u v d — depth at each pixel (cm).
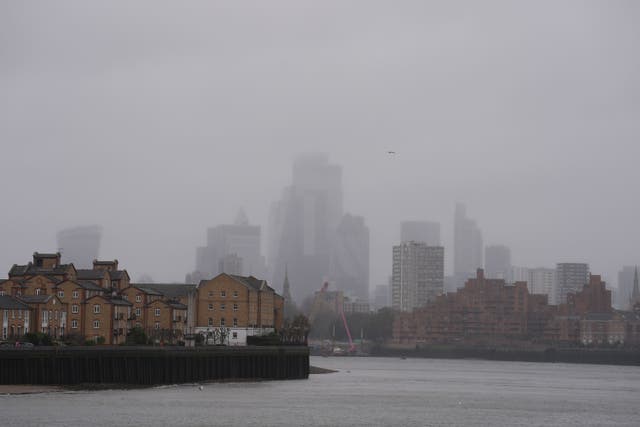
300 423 15788
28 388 17638
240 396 19525
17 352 17725
